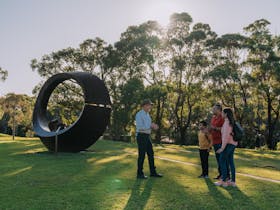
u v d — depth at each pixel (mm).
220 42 35406
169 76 39000
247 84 35062
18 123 53562
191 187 7191
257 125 38938
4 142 21312
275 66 31344
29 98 48875
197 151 18094
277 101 37031
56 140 13852
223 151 7480
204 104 40750
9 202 5812
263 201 6164
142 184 7406
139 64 38625
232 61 36344
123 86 37062
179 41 35844
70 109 38531
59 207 5527
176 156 13859
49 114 40094
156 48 38250
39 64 38094
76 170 9305
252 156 17312
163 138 48438
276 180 8492
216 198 6289
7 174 8609
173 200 6078
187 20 36906
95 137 14328
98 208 5484
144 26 38219
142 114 8188
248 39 34531
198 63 35812
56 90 37469
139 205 5699
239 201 6121
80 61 38688
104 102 14352
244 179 8406
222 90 35562
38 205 5637
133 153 14758
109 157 12688
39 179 7934
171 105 41062
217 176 8352
